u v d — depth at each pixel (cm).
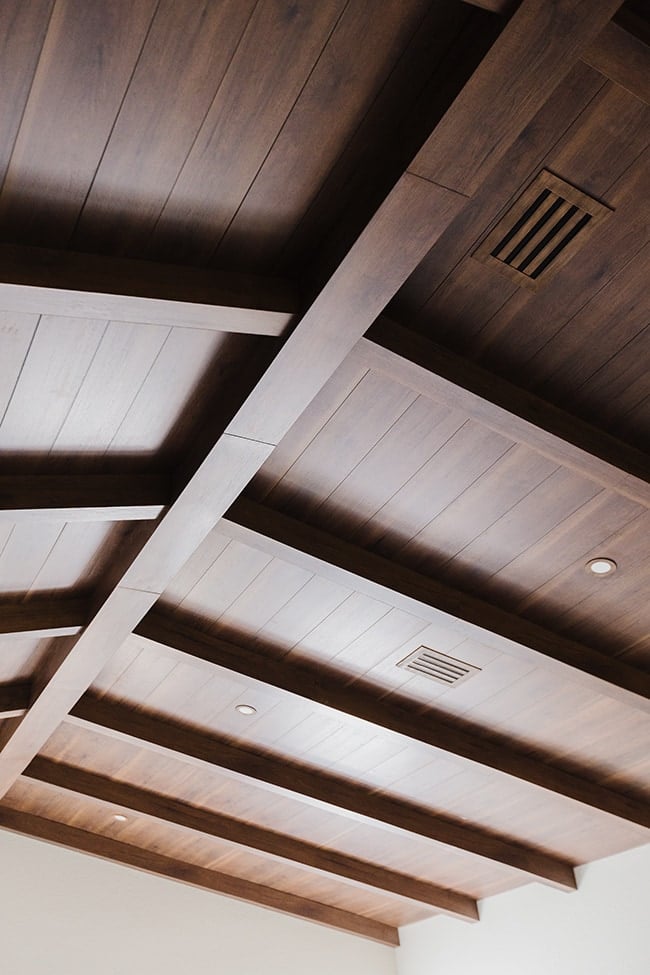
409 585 394
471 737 518
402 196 234
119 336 287
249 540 375
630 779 543
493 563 394
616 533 369
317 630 451
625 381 311
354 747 554
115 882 755
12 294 245
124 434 334
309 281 269
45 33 204
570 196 258
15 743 546
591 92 232
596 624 418
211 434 325
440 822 632
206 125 229
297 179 247
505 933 697
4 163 229
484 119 217
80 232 251
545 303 289
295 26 212
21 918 712
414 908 768
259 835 683
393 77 225
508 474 349
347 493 369
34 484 341
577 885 650
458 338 304
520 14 197
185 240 259
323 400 325
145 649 473
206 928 765
